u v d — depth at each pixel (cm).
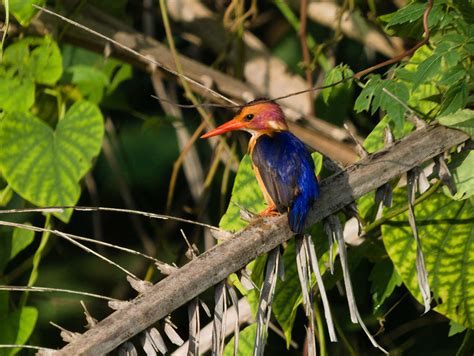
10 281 1077
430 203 835
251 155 779
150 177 1511
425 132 709
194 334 626
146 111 1437
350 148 1049
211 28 1259
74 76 1117
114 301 606
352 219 886
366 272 1252
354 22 1212
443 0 767
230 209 816
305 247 666
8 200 1077
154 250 1309
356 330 1234
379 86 719
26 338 1006
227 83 1095
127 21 1151
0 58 943
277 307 838
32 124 979
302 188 680
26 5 927
